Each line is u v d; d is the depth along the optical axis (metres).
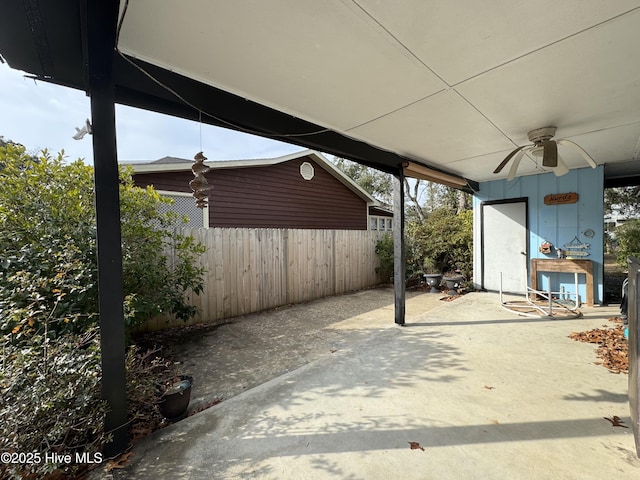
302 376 2.70
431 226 7.90
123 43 1.72
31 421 1.49
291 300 6.04
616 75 2.14
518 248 6.03
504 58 1.93
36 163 3.03
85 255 2.65
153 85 2.00
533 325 4.08
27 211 2.72
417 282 8.03
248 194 7.50
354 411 2.13
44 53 1.64
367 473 1.57
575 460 1.62
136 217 3.46
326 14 1.52
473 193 6.66
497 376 2.60
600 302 5.06
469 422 1.97
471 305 5.31
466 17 1.55
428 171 4.79
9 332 2.03
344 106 2.60
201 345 3.72
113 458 1.69
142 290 3.38
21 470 1.40
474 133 3.30
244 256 5.29
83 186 3.04
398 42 1.76
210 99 2.26
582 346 3.25
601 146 3.94
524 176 5.91
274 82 2.20
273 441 1.83
